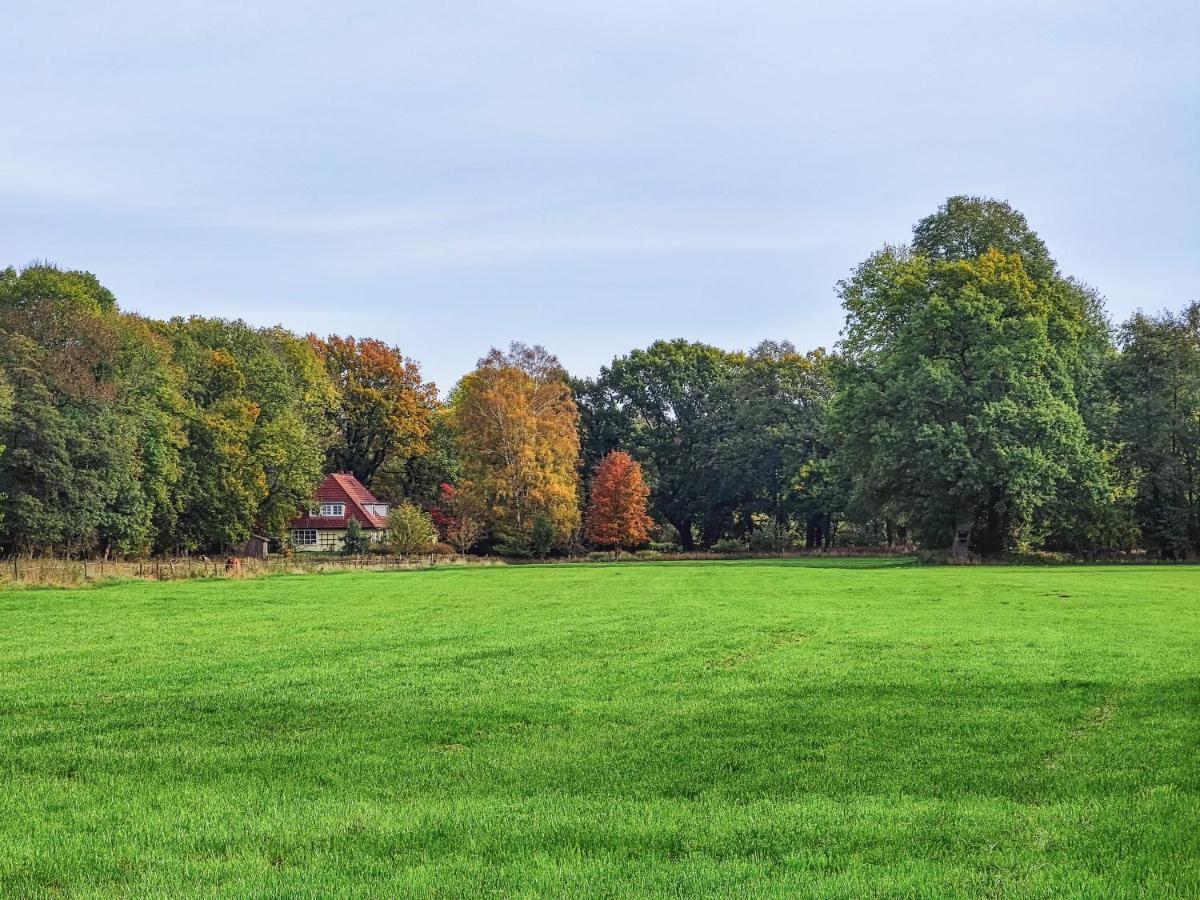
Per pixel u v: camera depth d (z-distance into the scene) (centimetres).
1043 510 6284
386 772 1292
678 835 1014
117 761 1362
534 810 1116
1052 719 1502
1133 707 1564
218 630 2747
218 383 8225
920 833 1007
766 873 899
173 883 895
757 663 2056
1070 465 6028
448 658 2188
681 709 1619
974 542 6725
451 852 975
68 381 6209
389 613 3194
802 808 1101
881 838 995
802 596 3653
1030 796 1141
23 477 5956
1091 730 1433
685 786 1207
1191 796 1108
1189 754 1284
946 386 5975
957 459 5797
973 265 6356
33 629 2783
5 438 5906
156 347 7181
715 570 5756
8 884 902
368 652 2294
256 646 2412
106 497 6372
